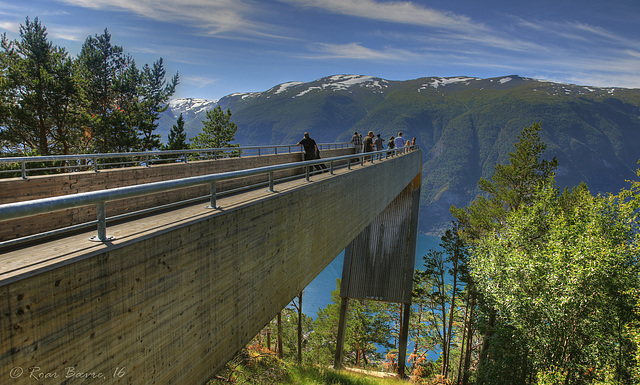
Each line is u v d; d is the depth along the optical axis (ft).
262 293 16.92
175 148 95.50
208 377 13.39
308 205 21.88
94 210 15.21
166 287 10.90
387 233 92.17
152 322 10.51
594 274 44.93
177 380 11.75
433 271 93.66
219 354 13.99
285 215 18.76
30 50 68.64
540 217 62.03
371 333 126.52
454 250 91.81
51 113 65.10
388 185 47.78
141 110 88.07
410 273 89.61
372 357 134.51
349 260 92.48
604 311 46.44
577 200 79.56
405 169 64.08
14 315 7.10
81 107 75.61
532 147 85.81
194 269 12.10
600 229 49.78
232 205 14.87
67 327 8.14
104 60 89.40
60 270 7.88
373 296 89.71
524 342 52.70
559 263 47.80
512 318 53.26
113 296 9.18
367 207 37.09
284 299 19.36
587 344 48.03
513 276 53.98
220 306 13.74
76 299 8.29
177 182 11.02
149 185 10.03
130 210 17.01
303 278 21.89
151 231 10.54
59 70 65.46
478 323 71.31
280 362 52.90
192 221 11.91
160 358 10.95
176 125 100.37
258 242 16.17
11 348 7.09
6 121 63.67
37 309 7.51
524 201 83.76
